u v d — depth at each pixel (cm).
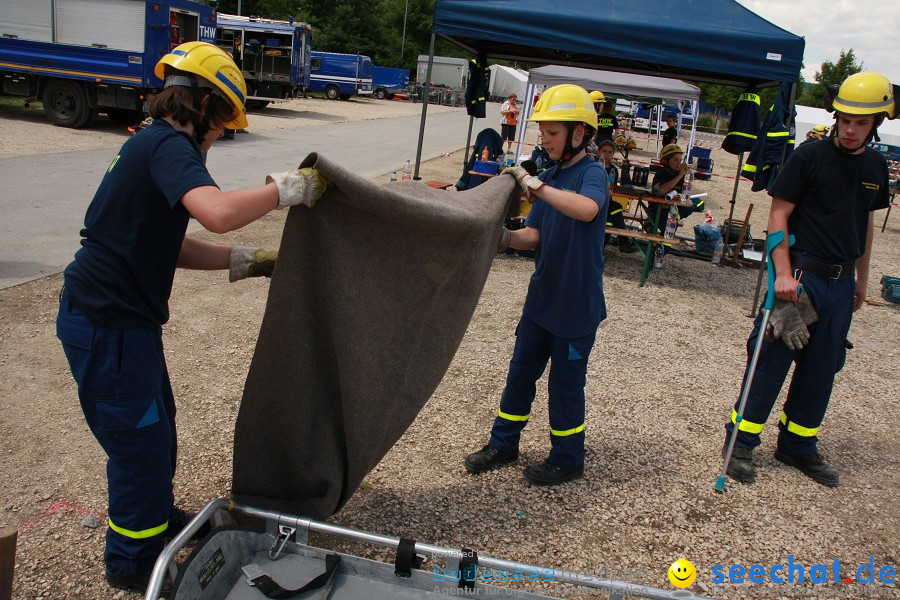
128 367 215
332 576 232
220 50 219
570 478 343
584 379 326
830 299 344
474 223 253
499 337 554
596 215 293
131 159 208
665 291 764
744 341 610
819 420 367
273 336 232
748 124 728
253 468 252
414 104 4253
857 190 334
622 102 3538
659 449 391
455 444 376
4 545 181
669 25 688
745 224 943
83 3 1406
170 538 273
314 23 5147
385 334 248
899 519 341
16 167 1020
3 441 341
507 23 732
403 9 6412
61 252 642
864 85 314
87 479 317
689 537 311
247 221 195
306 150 1525
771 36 675
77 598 243
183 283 606
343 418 250
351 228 229
